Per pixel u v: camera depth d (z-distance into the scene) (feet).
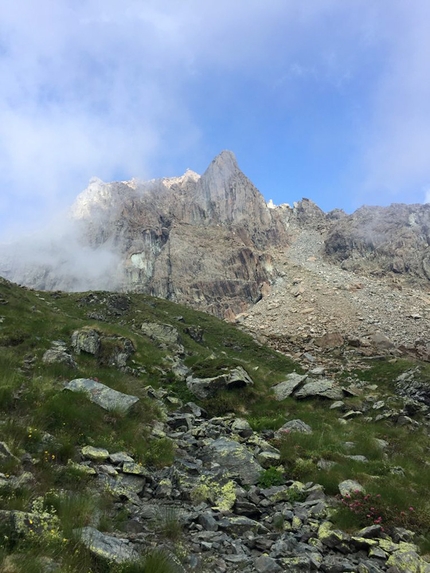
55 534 22.82
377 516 36.81
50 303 157.69
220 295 519.19
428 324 387.34
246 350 204.33
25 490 27.55
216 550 27.86
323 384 103.24
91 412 47.09
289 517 35.35
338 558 29.60
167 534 28.76
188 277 543.80
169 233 627.05
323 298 487.61
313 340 261.65
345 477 45.70
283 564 26.66
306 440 58.65
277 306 489.26
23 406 43.60
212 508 34.78
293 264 627.46
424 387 135.03
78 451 38.73
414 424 92.84
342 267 610.65
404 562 29.19
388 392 138.00
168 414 65.98
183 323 197.36
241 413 76.89
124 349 90.43
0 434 34.99
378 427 83.30
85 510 27.63
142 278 551.18
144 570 22.47
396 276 557.33
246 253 580.71
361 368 178.81
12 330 80.12
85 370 68.90
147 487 37.37
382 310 435.12
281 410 82.48
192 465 45.42
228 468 45.57
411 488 45.50
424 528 36.42
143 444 46.16
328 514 36.88
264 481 43.11
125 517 30.12
